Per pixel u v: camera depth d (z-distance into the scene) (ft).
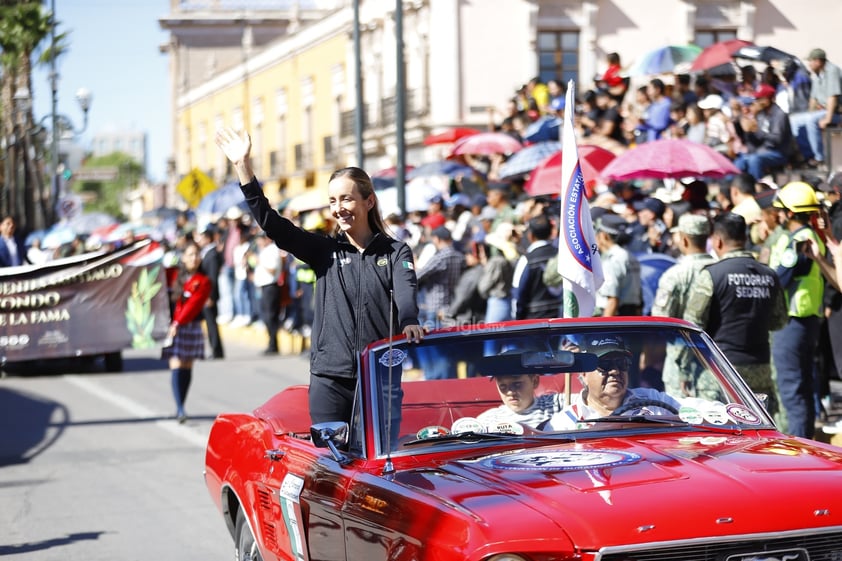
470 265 66.54
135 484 49.85
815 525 19.98
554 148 82.17
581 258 31.73
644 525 19.39
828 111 69.46
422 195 100.73
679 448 23.24
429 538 20.15
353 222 27.91
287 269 103.09
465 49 153.89
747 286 37.73
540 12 152.66
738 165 68.08
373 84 191.83
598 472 21.45
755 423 25.50
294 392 32.55
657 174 63.77
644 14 154.20
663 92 82.02
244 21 321.93
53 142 175.83
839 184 52.75
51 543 40.29
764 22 153.99
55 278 85.81
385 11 182.80
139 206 395.34
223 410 70.28
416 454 23.85
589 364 25.52
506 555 18.98
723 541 19.49
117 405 73.56
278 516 27.30
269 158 254.27
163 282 87.40
